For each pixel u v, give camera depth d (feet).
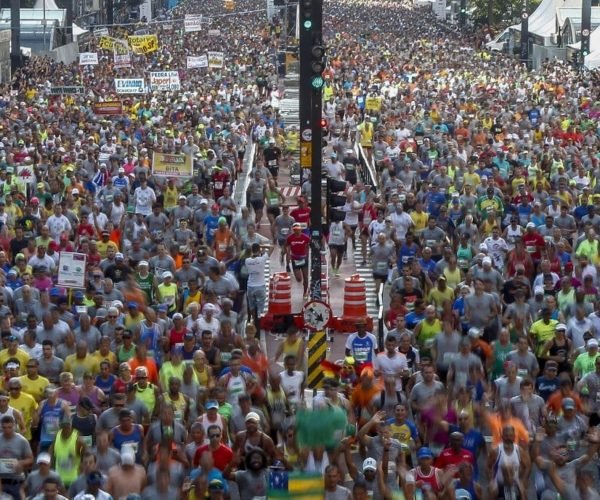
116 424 171.83
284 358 199.31
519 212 306.35
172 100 587.68
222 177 354.33
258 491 156.66
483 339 222.69
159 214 296.92
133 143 432.66
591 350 201.98
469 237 281.13
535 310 230.68
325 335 213.87
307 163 303.68
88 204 310.04
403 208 305.12
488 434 174.91
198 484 156.04
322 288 282.36
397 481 156.66
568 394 183.93
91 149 392.47
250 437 162.50
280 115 579.07
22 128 456.04
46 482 149.48
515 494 166.50
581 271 253.24
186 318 219.61
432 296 236.02
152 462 162.40
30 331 201.98
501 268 275.39
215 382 188.85
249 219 289.12
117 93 593.83
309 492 150.00
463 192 321.93
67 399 180.04
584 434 177.27
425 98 609.83
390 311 226.17
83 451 165.07
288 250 286.46
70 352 202.80
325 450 156.46
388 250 274.36
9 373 189.67
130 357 200.44
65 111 520.83
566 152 396.57
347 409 172.96
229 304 219.41
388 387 183.52
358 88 641.40
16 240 275.39
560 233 273.13
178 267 263.70
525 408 184.65
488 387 196.54
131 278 244.22
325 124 443.73
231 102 610.24
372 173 411.34
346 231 325.62
